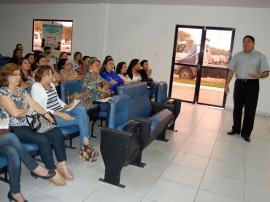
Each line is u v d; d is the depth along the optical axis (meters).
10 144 2.19
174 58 7.52
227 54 7.01
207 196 2.64
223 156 3.71
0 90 2.32
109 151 2.60
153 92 4.73
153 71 7.75
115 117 2.68
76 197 2.40
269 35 6.53
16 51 6.07
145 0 7.04
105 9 7.92
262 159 3.72
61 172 2.66
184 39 7.34
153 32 7.59
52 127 2.63
